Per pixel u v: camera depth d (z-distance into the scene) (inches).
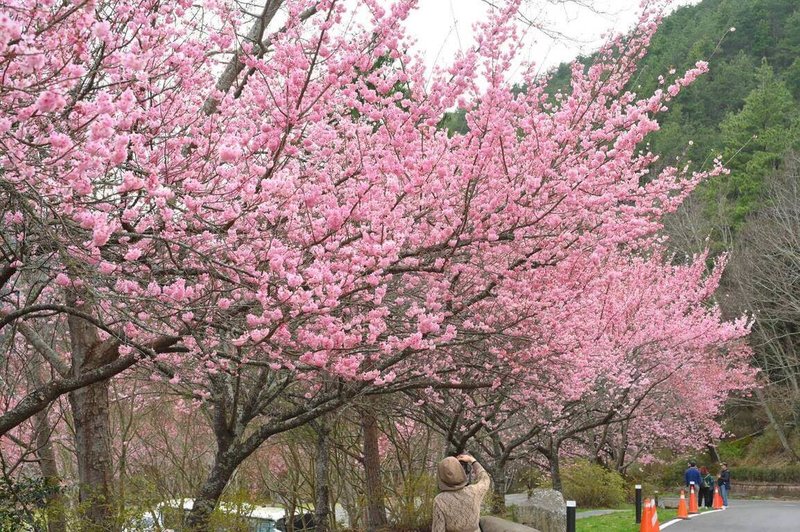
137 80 232.2
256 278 251.1
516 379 457.7
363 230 280.8
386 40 299.6
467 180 337.4
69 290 307.3
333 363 304.0
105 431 404.8
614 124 358.0
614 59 402.3
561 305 438.9
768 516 735.1
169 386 555.2
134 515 405.7
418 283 414.3
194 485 642.8
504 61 321.7
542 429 697.0
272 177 264.2
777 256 1477.6
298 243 318.7
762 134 1825.8
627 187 386.6
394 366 452.1
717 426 1229.7
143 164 247.6
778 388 1533.0
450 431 589.6
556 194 352.5
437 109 318.3
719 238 1697.8
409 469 660.1
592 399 730.8
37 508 418.9
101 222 201.2
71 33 207.2
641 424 1060.5
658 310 824.3
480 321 423.5
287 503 777.6
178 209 267.4
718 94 2250.2
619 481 925.2
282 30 330.3
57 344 576.4
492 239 337.7
